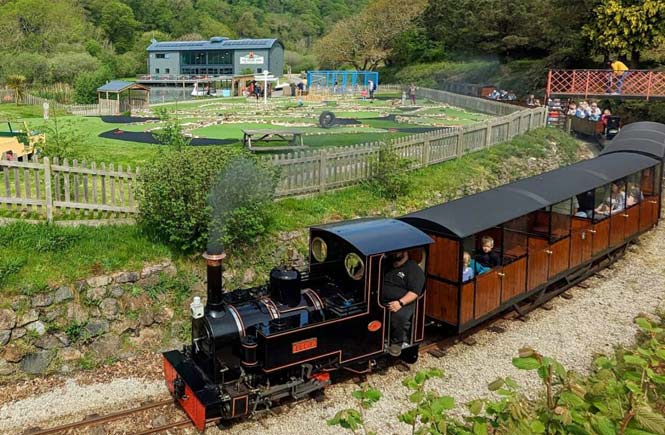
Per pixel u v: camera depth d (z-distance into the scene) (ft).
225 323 27.35
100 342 34.68
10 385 31.89
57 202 39.52
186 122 101.19
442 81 182.50
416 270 31.78
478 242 37.42
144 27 414.21
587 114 99.25
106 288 35.60
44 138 53.06
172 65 278.46
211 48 270.26
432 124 102.63
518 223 39.40
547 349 36.76
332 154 52.19
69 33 257.55
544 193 41.83
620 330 39.50
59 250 36.63
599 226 48.14
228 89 209.67
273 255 42.73
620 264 53.42
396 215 52.49
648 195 57.47
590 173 48.29
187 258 39.09
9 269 33.99
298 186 50.06
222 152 41.22
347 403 30.48
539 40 168.25
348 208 50.06
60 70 205.67
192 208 37.65
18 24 243.40
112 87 135.95
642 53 131.54
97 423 28.35
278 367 27.68
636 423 14.10
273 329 27.50
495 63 173.58
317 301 29.68
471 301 35.76
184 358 29.66
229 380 27.73
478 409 15.35
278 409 29.43
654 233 62.34
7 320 32.45
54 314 33.78
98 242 38.04
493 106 119.96
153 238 39.63
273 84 215.51
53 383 32.32
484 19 176.35
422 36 207.82
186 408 27.96
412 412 15.11
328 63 237.86
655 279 49.65
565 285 46.57
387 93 189.16
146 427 28.25
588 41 130.41
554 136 87.35
